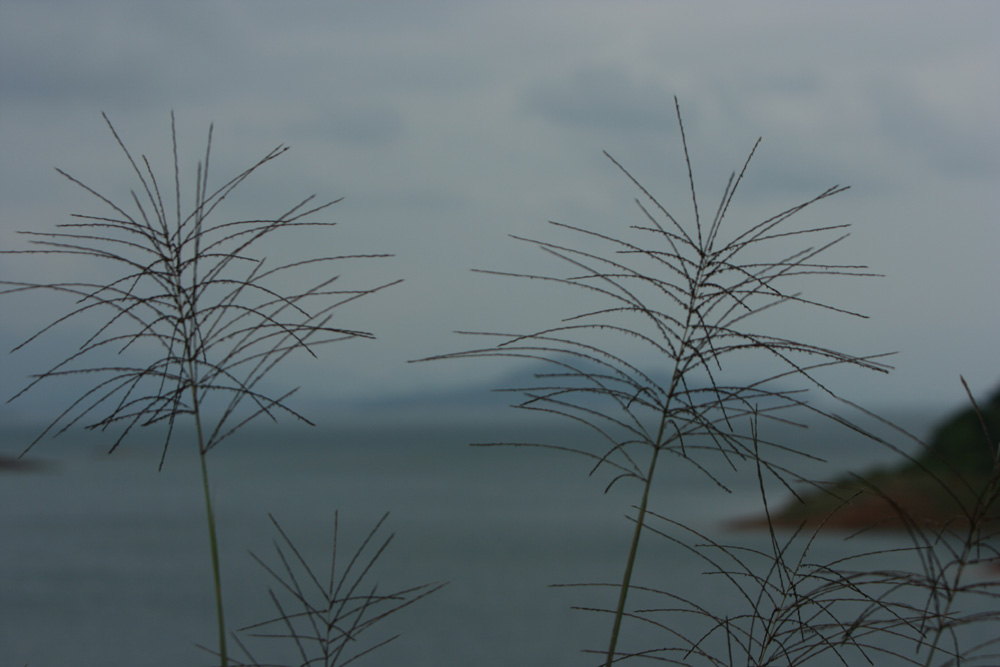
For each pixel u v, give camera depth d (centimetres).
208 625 2845
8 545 5366
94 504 7956
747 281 267
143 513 7138
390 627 2836
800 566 276
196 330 262
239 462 15050
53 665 2342
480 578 3962
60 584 3956
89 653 2509
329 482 10494
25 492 9369
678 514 6022
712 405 254
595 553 4644
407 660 2325
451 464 14462
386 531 5778
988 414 2659
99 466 14038
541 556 4641
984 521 237
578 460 14662
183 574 4181
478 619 3011
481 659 2355
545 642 2564
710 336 261
